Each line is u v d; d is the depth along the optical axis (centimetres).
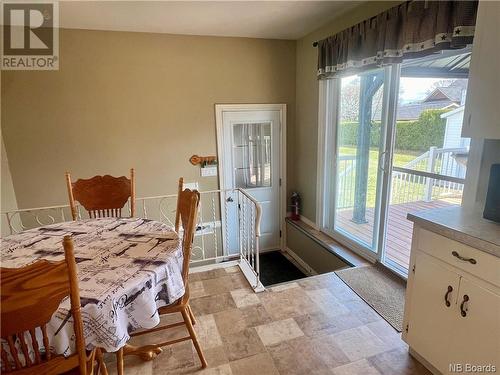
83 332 103
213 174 378
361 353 175
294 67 384
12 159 307
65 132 316
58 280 91
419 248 158
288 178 417
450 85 206
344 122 318
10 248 152
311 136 365
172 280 139
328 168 349
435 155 225
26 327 91
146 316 123
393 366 165
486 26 140
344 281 251
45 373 101
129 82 326
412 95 234
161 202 362
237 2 245
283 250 430
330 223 357
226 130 373
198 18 282
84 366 106
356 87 295
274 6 257
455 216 155
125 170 343
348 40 267
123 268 129
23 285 85
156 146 348
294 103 395
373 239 285
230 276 263
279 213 423
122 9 253
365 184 297
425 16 192
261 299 229
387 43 220
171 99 344
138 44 322
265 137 393
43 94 303
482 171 172
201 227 386
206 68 350
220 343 184
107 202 235
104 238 164
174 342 163
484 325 129
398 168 260
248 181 398
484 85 143
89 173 331
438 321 150
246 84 369
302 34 350
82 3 240
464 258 133
